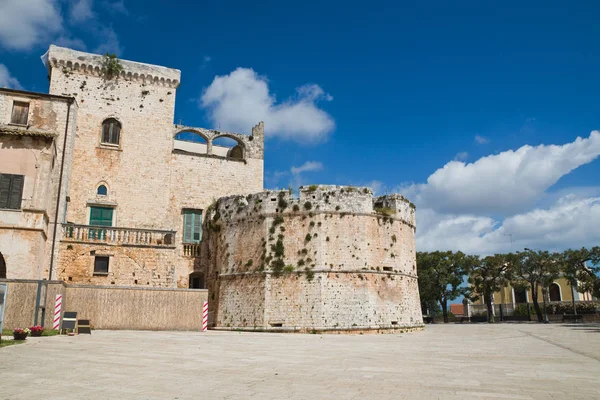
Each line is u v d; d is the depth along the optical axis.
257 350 24.25
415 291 50.16
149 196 48.94
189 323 38.06
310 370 17.02
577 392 13.04
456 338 36.50
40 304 31.98
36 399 11.59
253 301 44.91
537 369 17.83
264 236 45.97
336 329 42.66
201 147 60.00
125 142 48.97
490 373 16.62
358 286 44.34
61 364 17.33
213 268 49.72
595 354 23.59
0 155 36.06
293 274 44.41
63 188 41.38
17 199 35.84
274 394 12.52
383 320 44.53
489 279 77.69
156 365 17.61
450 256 79.19
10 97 41.06
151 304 37.31
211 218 51.12
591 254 71.06
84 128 47.47
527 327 54.09
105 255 40.97
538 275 75.12
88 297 35.69
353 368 17.70
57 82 47.31
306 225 45.44
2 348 21.50
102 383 13.79
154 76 51.03
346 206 45.94
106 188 47.44
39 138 37.16
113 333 32.16
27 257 35.22
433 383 14.39
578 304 83.81
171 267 42.62
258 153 55.62
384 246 46.97
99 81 49.00
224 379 14.77
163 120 50.94
